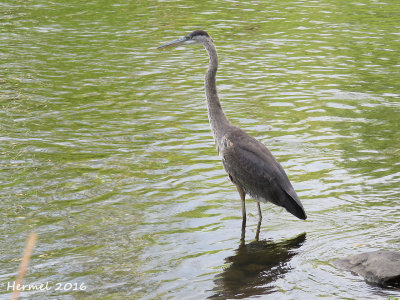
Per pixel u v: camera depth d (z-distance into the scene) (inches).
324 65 914.7
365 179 541.3
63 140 622.8
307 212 486.6
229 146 485.4
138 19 1187.3
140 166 566.6
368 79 849.5
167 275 394.6
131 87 804.6
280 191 462.0
